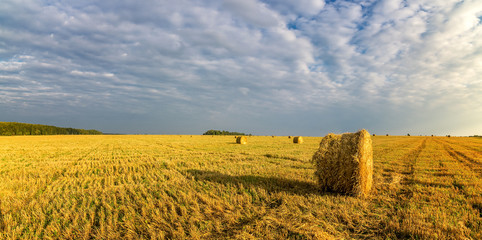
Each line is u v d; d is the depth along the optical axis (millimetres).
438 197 7285
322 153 8461
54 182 9703
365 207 6594
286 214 6062
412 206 6547
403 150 22406
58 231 5406
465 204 6777
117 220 5938
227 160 15336
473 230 5211
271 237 4934
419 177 10117
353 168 7695
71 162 14977
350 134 8258
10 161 15734
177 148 25000
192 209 6375
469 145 29188
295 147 25969
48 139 46438
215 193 7727
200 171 11523
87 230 5324
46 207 6832
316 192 8055
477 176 10461
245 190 8062
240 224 5637
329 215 6020
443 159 15781
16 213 6395
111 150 23062
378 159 15891
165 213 6031
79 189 8664
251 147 26000
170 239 4973
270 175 10320
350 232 5309
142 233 5234
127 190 8398
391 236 5055
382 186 8750
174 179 9758
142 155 18484
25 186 9172
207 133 112688
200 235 5059
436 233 4945
